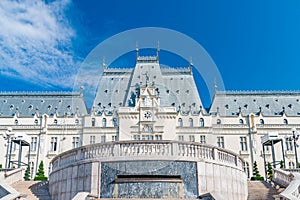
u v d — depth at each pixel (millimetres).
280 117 61312
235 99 65812
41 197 20328
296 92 67562
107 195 17062
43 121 60156
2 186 17969
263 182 24984
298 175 20844
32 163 57688
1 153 57875
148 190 16891
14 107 64750
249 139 59031
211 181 17953
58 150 58094
